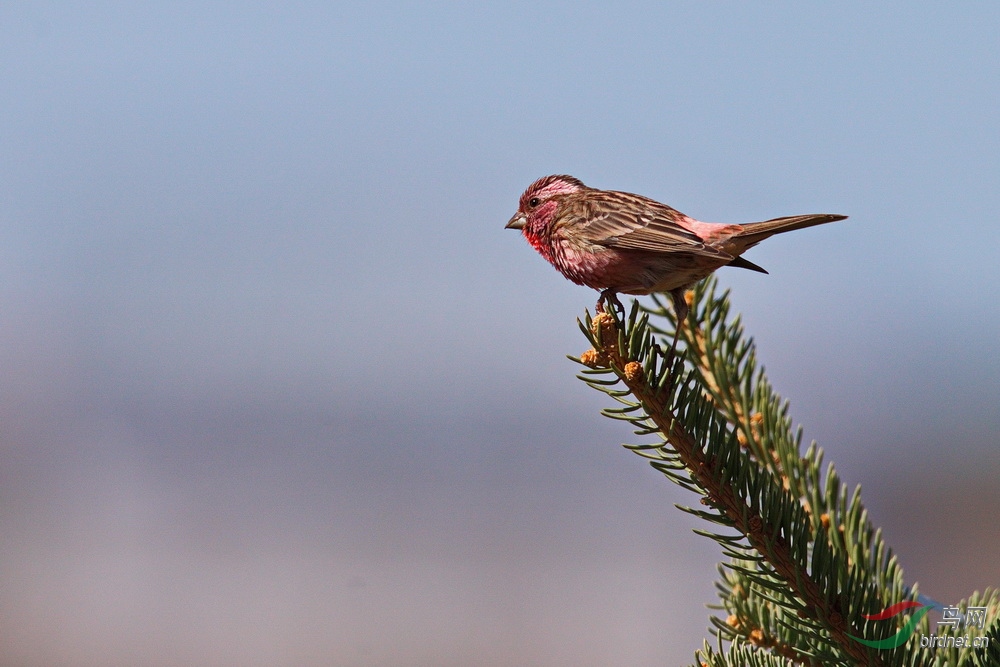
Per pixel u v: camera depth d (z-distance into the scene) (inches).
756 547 238.8
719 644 244.2
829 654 231.9
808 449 265.4
